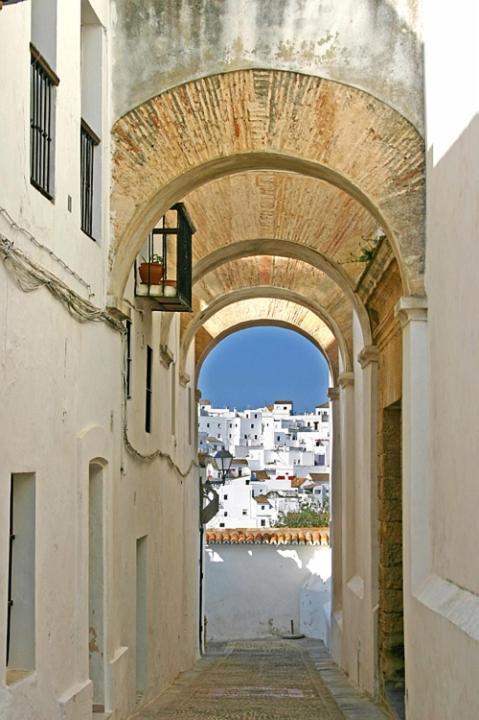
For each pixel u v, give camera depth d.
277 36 10.67
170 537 16.00
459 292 8.44
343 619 18.39
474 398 7.80
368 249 14.30
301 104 10.63
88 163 10.04
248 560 29.50
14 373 6.82
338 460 21.62
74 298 8.46
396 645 13.82
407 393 10.28
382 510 14.21
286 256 16.08
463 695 7.48
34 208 7.48
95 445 9.26
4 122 6.66
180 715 11.81
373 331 14.86
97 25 10.38
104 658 9.77
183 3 10.72
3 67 6.62
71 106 8.79
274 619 29.23
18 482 7.39
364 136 10.58
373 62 10.61
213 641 28.70
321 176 10.95
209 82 10.65
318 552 29.48
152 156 10.59
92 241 9.72
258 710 12.49
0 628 6.43
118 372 10.48
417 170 10.46
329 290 18.58
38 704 7.29
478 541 7.64
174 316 16.80
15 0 5.32
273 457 101.38
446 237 9.06
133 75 10.67
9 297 6.70
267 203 14.99
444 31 9.22
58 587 7.98
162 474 14.88
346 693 14.85
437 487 9.45
